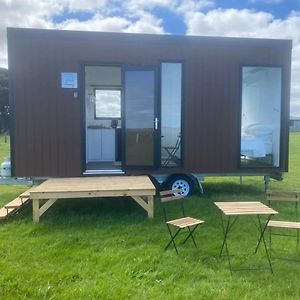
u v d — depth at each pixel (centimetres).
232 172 688
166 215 534
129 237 433
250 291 299
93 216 530
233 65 675
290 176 1005
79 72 641
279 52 685
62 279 320
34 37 630
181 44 661
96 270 338
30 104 637
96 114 873
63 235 441
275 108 709
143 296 288
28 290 298
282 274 332
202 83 670
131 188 514
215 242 414
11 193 736
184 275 329
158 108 663
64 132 646
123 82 657
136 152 668
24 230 462
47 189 510
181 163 674
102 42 644
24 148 640
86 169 677
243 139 701
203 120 674
